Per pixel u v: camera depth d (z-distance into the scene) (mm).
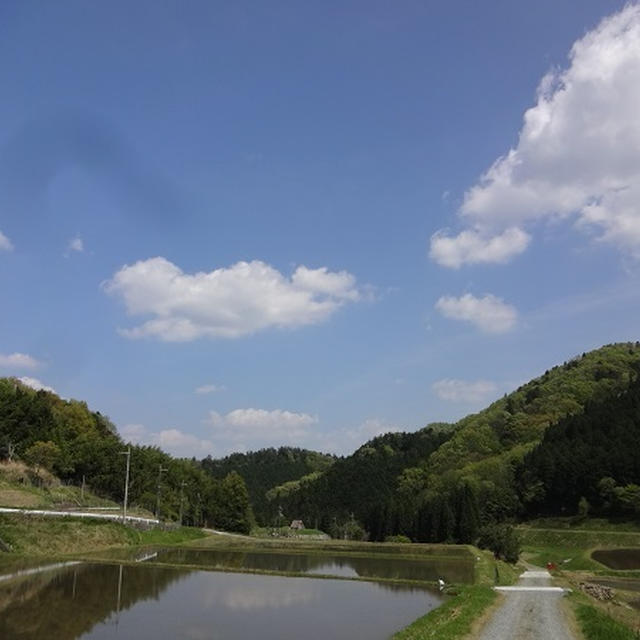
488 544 96500
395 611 37000
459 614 32125
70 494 116688
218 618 32500
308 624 31891
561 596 47656
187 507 158375
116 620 30547
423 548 105625
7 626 27766
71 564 54312
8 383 146750
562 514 155875
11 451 117875
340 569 66062
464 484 165125
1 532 62719
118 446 141875
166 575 50469
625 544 125812
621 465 147250
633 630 33062
